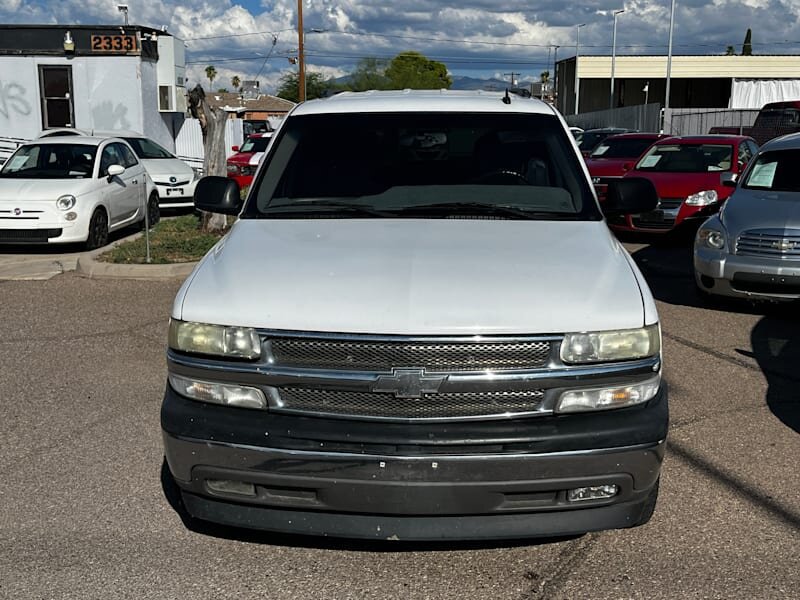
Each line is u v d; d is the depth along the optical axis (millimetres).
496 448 3268
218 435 3361
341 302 3396
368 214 4406
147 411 5672
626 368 3355
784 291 8203
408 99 5148
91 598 3457
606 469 3314
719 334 7781
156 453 4953
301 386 3350
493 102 5137
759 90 43625
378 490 3277
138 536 3965
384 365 3301
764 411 5703
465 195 4543
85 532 4004
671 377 6465
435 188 4594
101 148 13016
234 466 3363
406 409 3311
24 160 12844
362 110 5035
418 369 3281
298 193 4605
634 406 3418
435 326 3287
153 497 4371
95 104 23594
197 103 12820
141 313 8430
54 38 23234
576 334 3326
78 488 4477
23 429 5336
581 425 3303
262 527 3475
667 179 12961
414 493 3273
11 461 4832
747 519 4133
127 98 23562
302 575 3637
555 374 3303
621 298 3473
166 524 4082
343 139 4863
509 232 4113
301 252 3844
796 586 3527
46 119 23688
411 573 3654
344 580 3600
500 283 3504
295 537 3959
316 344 3338
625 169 15750
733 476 4641
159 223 14406
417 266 3639
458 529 3379
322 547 3871
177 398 3531
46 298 9133
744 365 6785
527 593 3502
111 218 12797
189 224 13906
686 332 7855
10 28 23156
